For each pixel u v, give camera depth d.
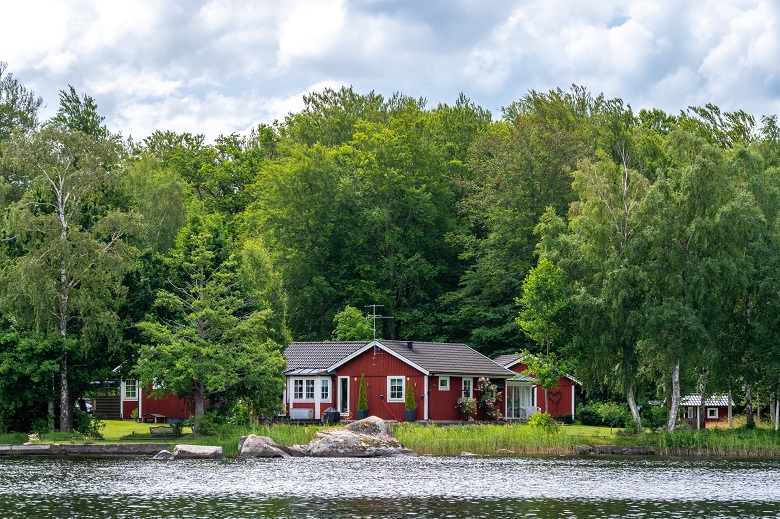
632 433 65.94
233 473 47.34
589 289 66.81
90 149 64.94
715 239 63.97
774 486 42.91
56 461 52.91
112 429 70.38
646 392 79.88
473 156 113.62
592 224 67.12
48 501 37.47
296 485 42.72
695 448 60.97
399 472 48.09
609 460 55.62
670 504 37.34
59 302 62.47
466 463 53.25
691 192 65.00
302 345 83.50
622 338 65.12
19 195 82.31
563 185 99.88
